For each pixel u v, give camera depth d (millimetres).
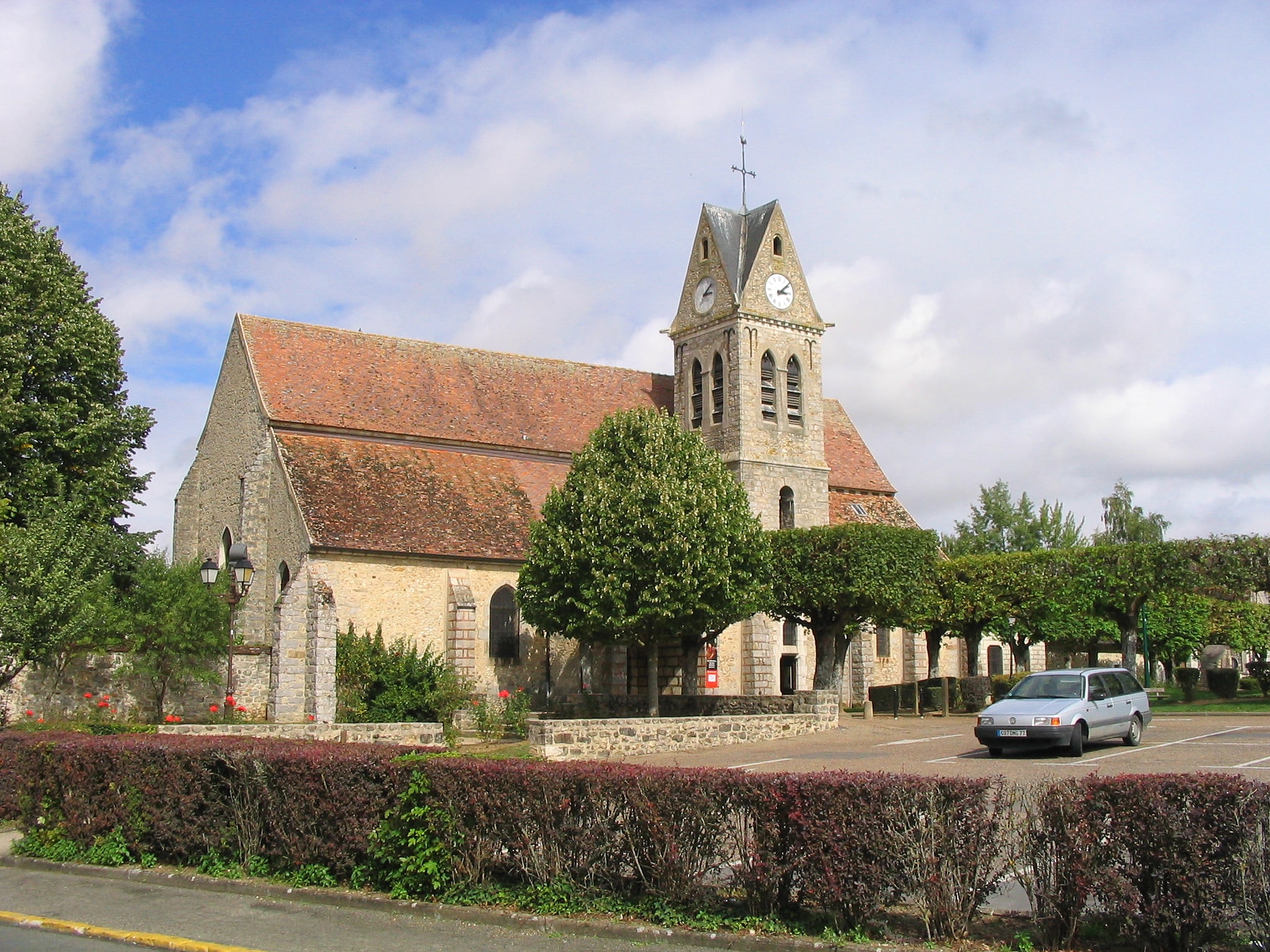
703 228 52406
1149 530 86000
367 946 12008
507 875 13625
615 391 53719
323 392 44500
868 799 11547
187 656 33656
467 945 11953
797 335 51656
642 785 12664
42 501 36438
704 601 35906
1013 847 11461
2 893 15148
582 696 42562
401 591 39375
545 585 36219
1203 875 10430
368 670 36719
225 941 12266
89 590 31250
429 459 44438
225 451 45625
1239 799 10492
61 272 42844
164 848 16328
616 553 35156
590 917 12641
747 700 36781
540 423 49312
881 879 11359
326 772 14750
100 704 32281
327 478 40688
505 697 39312
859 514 54625
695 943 11766
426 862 13664
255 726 29688
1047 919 11141
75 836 17203
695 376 52250
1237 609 69625
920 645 53156
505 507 43906
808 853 11633
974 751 27359
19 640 27859
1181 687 51500
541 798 13180
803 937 11531
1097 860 10844
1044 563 45688
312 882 14742
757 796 12023
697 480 37188
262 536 41406
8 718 31031
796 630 50969
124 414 43219
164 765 16438
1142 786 10797
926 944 11180
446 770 13781
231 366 45875
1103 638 63125
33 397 40469
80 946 12422
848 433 60062
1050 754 25922
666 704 39969
